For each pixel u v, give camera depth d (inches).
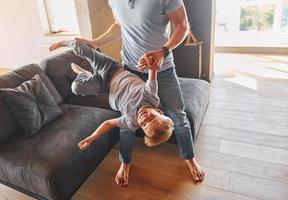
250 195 62.7
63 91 90.0
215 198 62.7
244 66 149.7
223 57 168.6
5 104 68.9
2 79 73.2
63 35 163.2
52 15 167.5
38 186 57.2
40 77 82.2
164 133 48.5
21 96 69.2
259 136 85.0
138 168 74.7
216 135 87.2
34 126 68.6
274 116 96.2
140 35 54.2
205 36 121.2
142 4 49.2
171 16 51.7
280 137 83.6
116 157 80.4
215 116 99.0
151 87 47.5
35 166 57.3
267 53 168.2
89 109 80.8
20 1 166.4
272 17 161.5
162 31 54.6
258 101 108.3
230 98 112.7
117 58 122.8
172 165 74.7
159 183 68.7
